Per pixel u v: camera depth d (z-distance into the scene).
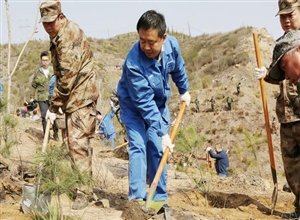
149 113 4.77
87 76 5.28
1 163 5.94
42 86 10.30
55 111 5.27
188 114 43.12
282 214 5.70
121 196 6.15
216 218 5.38
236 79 62.97
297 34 3.94
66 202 5.21
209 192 6.78
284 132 5.62
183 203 6.31
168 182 8.01
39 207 4.61
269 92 47.91
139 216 4.54
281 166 28.00
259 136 13.35
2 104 7.63
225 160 11.87
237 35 73.94
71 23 5.21
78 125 5.25
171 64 4.85
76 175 4.38
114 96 13.04
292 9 5.33
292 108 5.43
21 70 44.41
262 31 73.75
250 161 12.85
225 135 38.34
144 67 4.70
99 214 4.91
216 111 43.78
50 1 5.05
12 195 5.43
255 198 6.78
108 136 13.90
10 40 7.88
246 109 43.47
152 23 4.39
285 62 3.93
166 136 4.81
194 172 9.17
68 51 5.11
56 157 4.34
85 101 5.28
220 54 71.75
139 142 4.89
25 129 10.98
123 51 80.94
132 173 4.84
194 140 7.14
